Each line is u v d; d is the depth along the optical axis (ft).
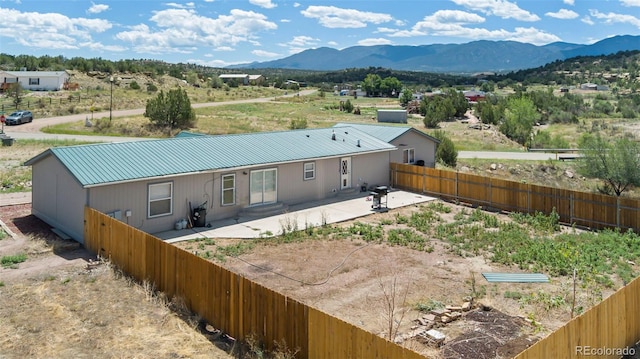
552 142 171.42
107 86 319.68
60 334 35.78
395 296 44.70
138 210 63.26
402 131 101.35
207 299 37.50
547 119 263.49
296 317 30.45
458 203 86.38
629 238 64.39
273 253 58.13
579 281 49.32
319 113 258.57
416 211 80.18
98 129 170.71
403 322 39.14
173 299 40.50
